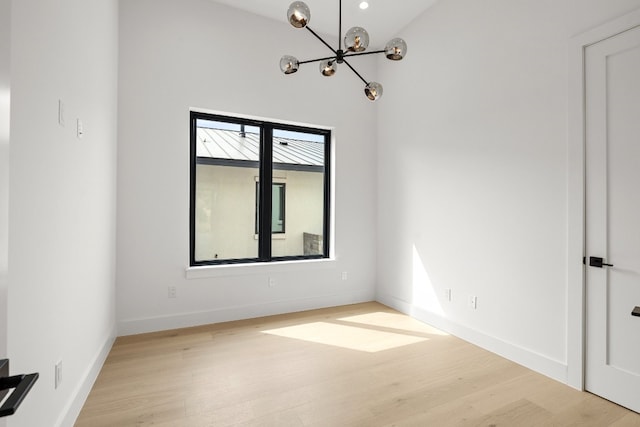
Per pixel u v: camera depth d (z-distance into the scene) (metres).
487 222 2.81
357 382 2.24
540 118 2.43
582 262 2.17
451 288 3.13
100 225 2.29
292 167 3.88
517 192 2.58
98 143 2.20
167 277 3.11
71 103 1.68
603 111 2.09
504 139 2.68
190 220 3.31
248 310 3.47
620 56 2.02
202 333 3.04
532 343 2.47
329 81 3.86
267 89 3.51
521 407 1.99
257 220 3.71
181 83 3.14
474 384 2.24
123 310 2.95
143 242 3.01
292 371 2.38
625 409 1.98
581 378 2.17
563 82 2.29
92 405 1.93
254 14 3.46
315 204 4.00
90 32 1.99
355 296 4.06
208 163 3.48
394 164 3.88
